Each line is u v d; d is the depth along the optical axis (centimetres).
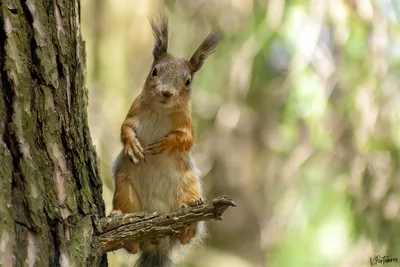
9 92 556
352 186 1268
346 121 1266
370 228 1261
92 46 1316
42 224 550
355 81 1249
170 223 596
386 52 1241
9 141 549
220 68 1556
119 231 596
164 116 777
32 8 579
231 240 2058
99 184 639
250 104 1867
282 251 1385
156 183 778
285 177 1391
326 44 1274
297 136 1322
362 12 1239
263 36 1435
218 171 2012
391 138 1246
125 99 1303
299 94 1289
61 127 593
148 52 1327
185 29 1509
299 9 1348
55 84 589
